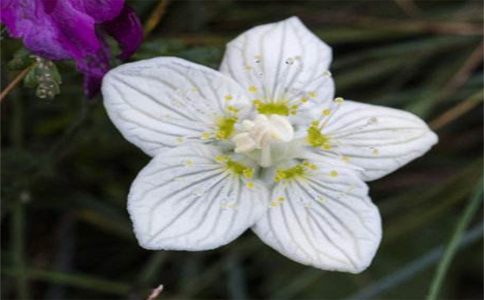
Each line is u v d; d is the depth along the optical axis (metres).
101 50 0.15
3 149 0.16
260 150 0.15
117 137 0.17
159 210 0.14
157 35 0.17
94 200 0.17
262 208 0.14
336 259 0.14
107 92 0.14
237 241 0.17
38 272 0.17
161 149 0.14
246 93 0.15
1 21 0.14
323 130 0.15
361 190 0.14
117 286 0.17
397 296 0.17
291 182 0.15
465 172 0.17
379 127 0.15
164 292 0.17
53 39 0.14
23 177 0.16
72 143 0.17
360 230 0.14
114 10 0.14
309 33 0.15
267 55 0.15
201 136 0.15
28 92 0.17
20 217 0.16
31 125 0.17
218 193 0.14
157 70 0.14
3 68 0.16
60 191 0.17
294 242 0.14
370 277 0.17
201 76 0.14
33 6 0.14
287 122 0.15
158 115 0.14
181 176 0.14
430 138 0.15
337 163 0.15
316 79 0.15
